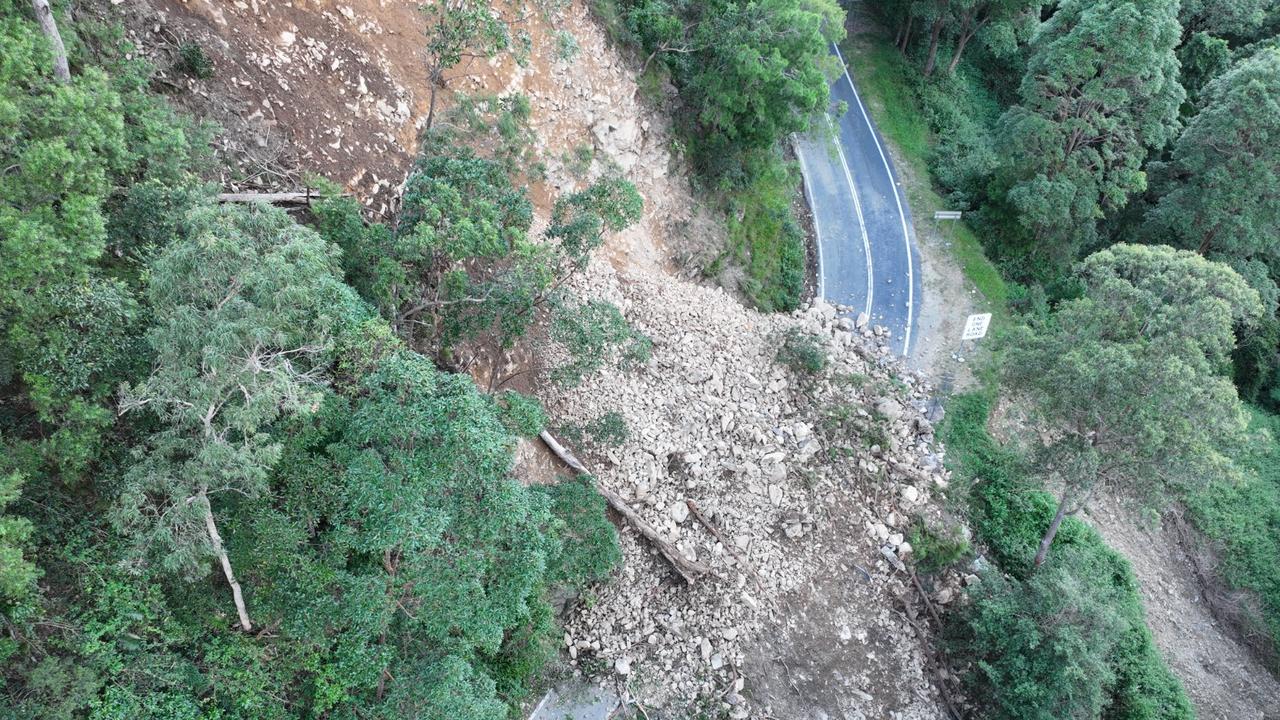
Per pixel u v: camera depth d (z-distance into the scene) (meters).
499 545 16.02
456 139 23.20
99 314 13.30
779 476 29.61
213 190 16.34
